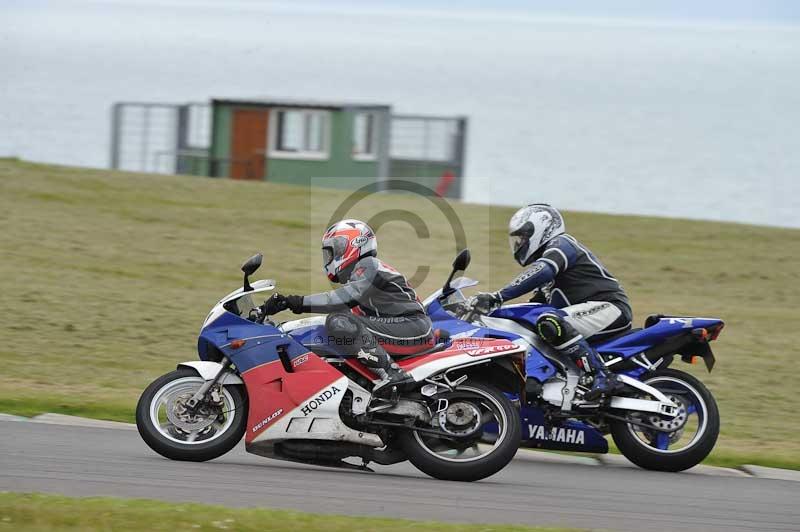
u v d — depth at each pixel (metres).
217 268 58.19
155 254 60.12
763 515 24.38
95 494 22.34
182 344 43.88
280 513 20.48
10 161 80.44
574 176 172.75
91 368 39.03
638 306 55.88
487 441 26.86
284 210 73.44
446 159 92.12
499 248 67.38
